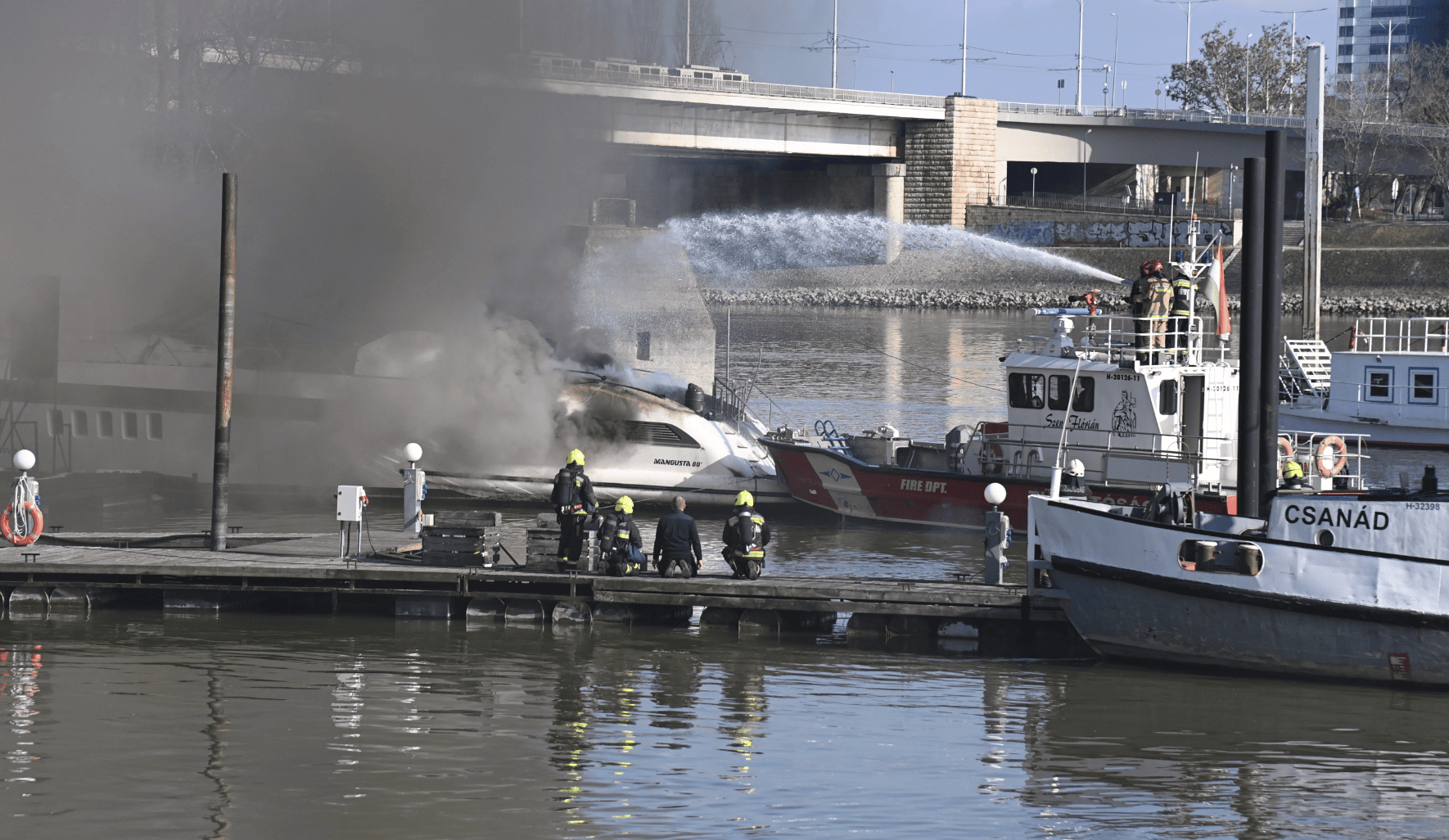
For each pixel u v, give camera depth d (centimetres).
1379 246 17538
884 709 2767
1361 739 2584
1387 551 2850
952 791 2309
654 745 2519
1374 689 2884
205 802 2203
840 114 17438
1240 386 3111
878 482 4622
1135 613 3028
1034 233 18488
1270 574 2886
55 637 3209
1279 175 3053
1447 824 2183
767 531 3406
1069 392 4334
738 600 3278
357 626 3353
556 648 3183
